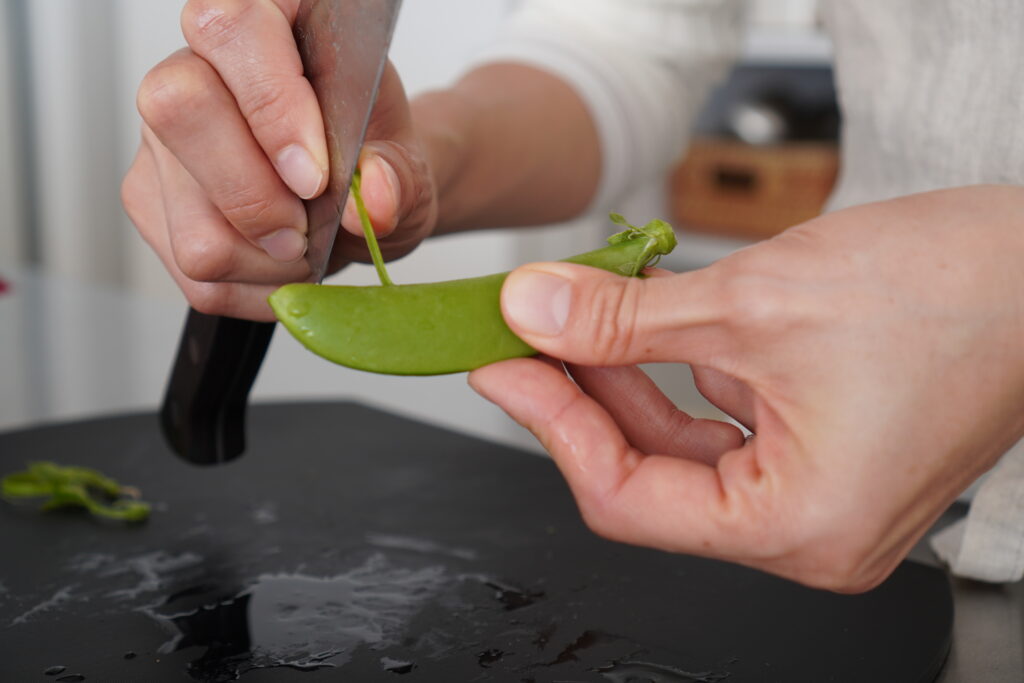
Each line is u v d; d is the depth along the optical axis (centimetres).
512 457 51
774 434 30
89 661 35
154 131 32
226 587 39
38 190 145
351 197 33
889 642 36
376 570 41
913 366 28
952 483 30
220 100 32
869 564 30
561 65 61
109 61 141
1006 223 29
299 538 43
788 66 130
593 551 42
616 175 62
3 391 66
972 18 44
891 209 30
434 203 37
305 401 59
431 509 46
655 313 29
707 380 32
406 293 30
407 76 129
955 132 46
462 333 30
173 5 132
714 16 69
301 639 36
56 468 47
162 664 35
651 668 35
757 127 119
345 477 49
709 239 117
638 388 33
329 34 31
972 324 28
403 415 57
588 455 30
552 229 126
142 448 52
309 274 35
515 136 54
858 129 52
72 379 68
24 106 142
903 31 48
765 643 36
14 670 34
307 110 31
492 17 120
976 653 36
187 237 34
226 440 41
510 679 34
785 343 29
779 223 112
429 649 36
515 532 44
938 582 39
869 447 29
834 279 28
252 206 32
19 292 92
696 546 30
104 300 90
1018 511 39
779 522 29
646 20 66
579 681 34
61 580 40
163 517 45
